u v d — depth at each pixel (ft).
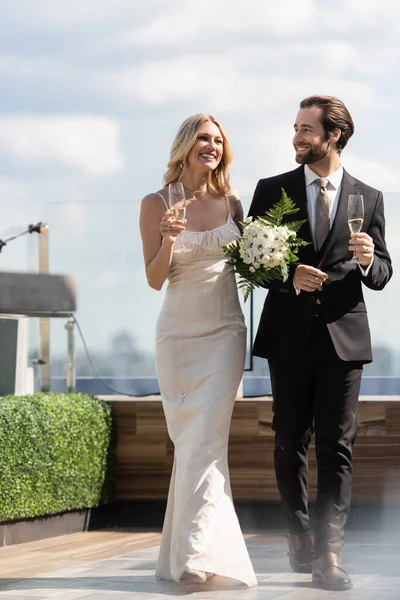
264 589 16.60
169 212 17.43
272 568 18.70
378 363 25.41
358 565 19.22
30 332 26.99
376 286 17.63
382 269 17.61
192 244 18.08
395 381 25.35
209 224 18.37
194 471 17.37
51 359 26.94
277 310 17.92
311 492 24.54
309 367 17.67
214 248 18.19
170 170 18.60
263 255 17.33
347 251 17.79
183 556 16.84
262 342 18.06
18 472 22.91
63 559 20.92
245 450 25.07
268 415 24.99
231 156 18.66
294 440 17.89
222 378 17.85
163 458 25.64
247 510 25.00
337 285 17.66
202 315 18.12
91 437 25.02
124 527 25.72
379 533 23.97
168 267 17.84
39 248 27.22
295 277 17.39
